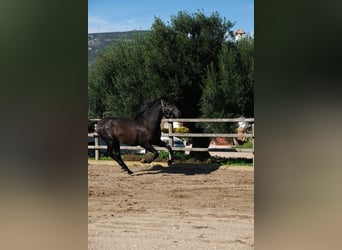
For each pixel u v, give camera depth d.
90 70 16.45
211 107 13.82
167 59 14.51
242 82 13.72
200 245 4.75
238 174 10.71
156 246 4.70
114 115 15.38
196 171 11.24
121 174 10.83
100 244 4.82
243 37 14.33
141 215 6.50
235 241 4.95
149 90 14.69
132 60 15.29
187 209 6.94
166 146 10.87
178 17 14.89
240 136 12.05
